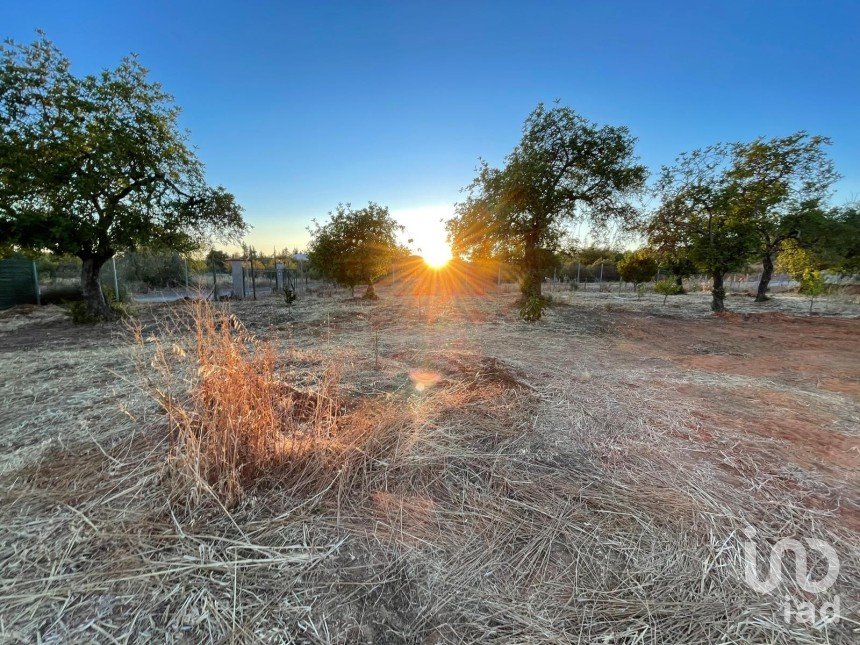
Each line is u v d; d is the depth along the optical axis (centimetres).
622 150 1070
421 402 293
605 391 336
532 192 1100
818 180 1097
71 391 321
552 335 661
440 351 498
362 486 185
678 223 1053
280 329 707
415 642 111
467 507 172
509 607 122
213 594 124
